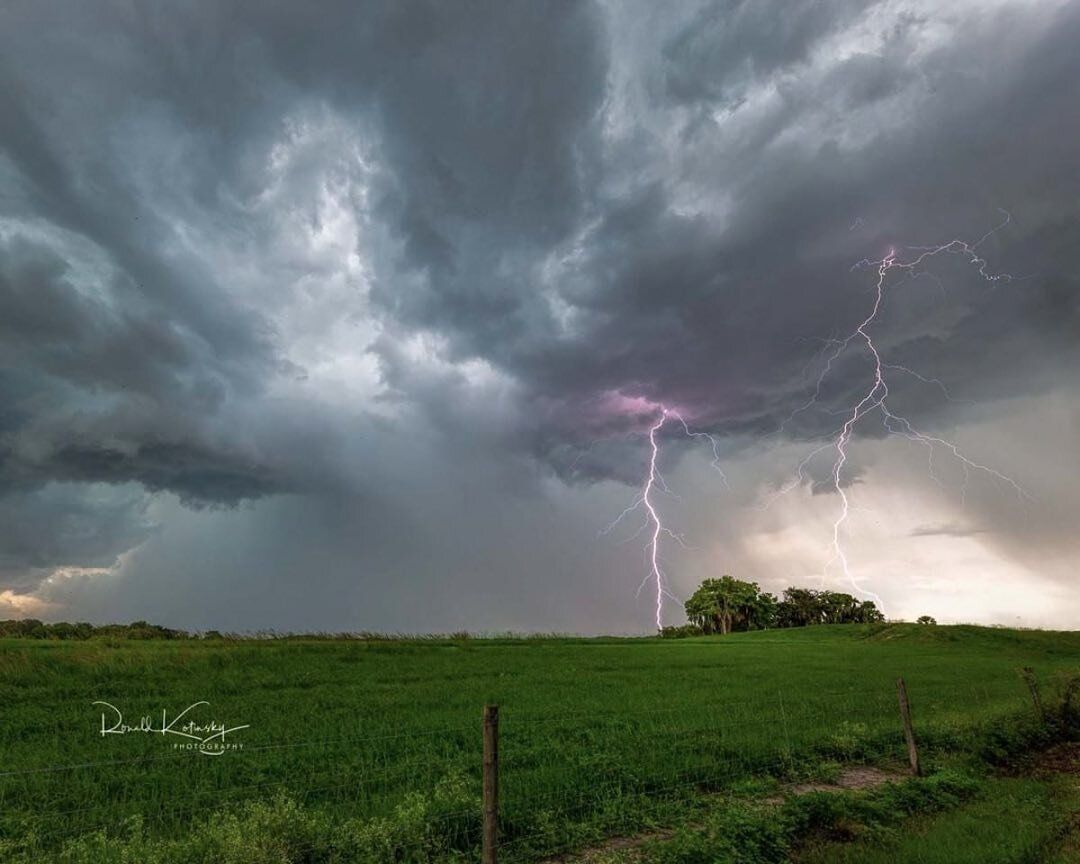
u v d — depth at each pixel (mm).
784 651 46281
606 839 9336
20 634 38000
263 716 17938
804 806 10375
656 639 58375
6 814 9695
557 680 26641
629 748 13328
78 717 17484
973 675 33094
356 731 15672
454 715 18094
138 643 31141
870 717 18344
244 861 7262
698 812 10227
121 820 9352
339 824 8844
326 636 39500
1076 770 14273
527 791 10352
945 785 12391
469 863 8203
